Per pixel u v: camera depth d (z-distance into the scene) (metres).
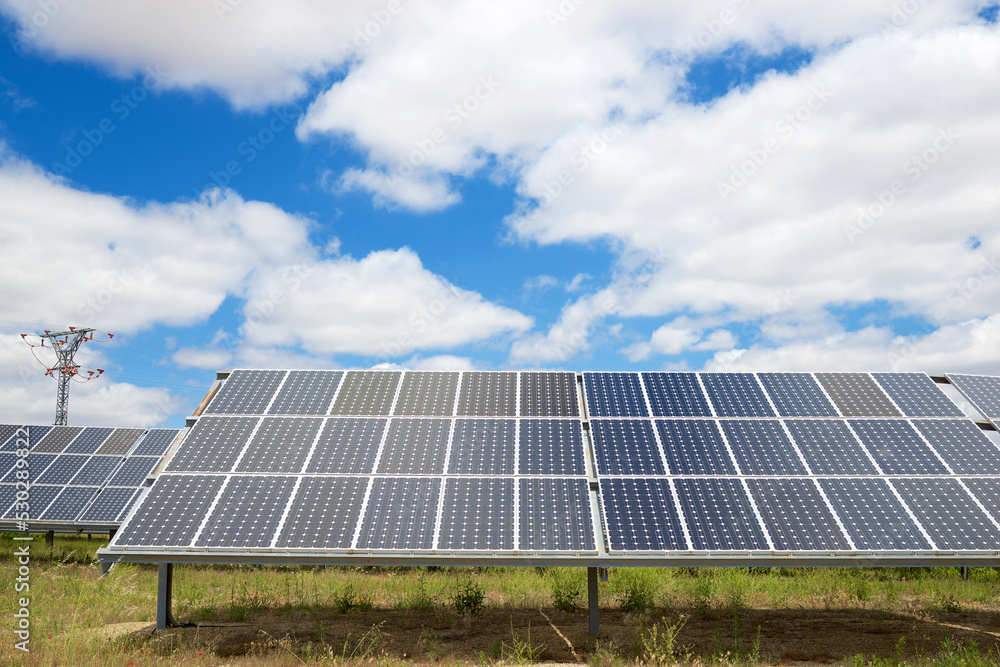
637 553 14.86
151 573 25.70
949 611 19.45
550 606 20.30
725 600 20.59
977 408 20.06
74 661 13.50
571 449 18.25
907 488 16.78
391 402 20.39
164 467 17.56
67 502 34.25
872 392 20.70
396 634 16.66
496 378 21.62
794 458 17.81
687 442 18.41
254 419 19.58
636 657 14.14
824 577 24.50
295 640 15.78
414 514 16.02
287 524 15.71
